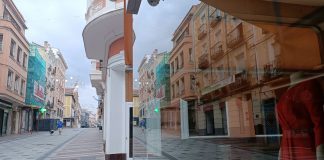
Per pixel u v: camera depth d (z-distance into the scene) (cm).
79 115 9062
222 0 214
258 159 240
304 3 183
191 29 257
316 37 178
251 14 204
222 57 230
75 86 7069
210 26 230
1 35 2534
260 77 215
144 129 347
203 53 245
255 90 230
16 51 2812
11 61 2639
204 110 336
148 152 340
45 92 4175
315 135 172
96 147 1481
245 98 253
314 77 177
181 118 367
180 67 287
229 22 217
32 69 3378
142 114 346
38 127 3975
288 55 190
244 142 299
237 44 217
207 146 342
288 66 191
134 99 341
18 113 3250
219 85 254
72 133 3312
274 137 220
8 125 2934
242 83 231
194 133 362
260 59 208
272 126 224
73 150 1372
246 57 216
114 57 854
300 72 184
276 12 193
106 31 899
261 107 242
